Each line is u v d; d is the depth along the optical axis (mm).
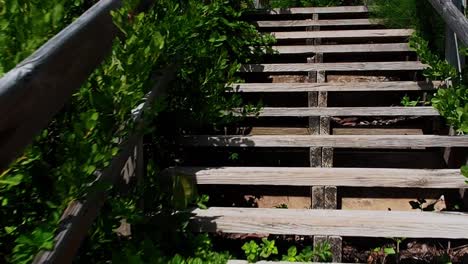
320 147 3006
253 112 3328
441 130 3516
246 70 4141
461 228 2211
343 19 5250
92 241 1785
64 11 1645
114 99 1703
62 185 1402
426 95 3807
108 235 1818
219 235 2957
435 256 2752
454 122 2508
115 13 1828
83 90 1688
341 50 4387
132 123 1859
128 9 1971
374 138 2951
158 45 1986
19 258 1257
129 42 1843
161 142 3008
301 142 3012
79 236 1499
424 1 4246
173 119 3020
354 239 2922
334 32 4707
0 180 1225
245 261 2287
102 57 1734
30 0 1460
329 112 3412
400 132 3865
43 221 1383
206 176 2641
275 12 5469
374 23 5008
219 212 2430
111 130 1668
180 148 3221
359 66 4016
